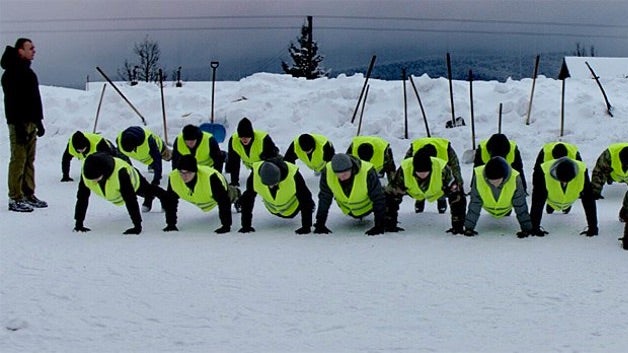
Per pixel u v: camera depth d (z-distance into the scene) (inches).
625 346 172.9
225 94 713.6
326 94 660.1
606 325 187.5
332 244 287.7
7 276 243.1
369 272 241.3
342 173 293.0
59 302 212.7
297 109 648.4
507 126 596.1
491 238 295.0
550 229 312.5
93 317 199.2
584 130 570.9
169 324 193.0
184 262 259.8
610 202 387.9
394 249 276.4
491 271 240.1
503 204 293.6
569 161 286.4
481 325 189.0
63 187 462.9
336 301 210.2
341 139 599.5
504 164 284.4
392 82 707.4
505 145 371.9
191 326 191.2
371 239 296.5
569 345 174.1
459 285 224.2
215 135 628.7
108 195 316.8
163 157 494.0
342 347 174.6
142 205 375.6
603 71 1208.2
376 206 304.2
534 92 638.5
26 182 386.0
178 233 317.7
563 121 569.3
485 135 581.3
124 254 274.2
